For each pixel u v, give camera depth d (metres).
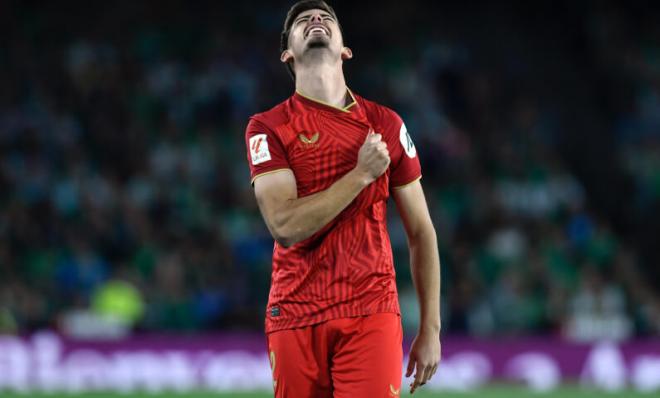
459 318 53.62
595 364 48.50
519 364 48.16
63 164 59.44
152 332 51.28
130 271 51.75
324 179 15.01
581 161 75.62
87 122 63.78
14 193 57.56
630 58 81.19
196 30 72.31
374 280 14.80
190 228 56.84
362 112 15.39
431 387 46.91
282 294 14.94
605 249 61.25
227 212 59.28
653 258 69.00
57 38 69.25
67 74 66.56
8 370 43.16
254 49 72.12
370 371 14.52
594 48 82.31
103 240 55.28
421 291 15.70
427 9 81.00
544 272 56.38
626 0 84.19
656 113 76.88
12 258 53.09
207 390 44.19
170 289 52.38
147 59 69.31
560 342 48.62
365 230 14.95
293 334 14.79
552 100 78.62
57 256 53.34
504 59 80.38
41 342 43.78
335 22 15.70
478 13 82.38
